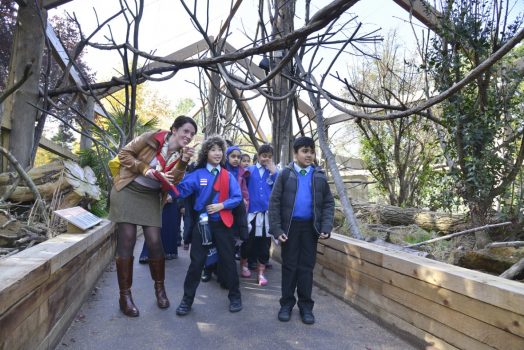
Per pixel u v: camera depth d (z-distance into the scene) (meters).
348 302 3.66
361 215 7.14
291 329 3.07
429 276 2.61
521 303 1.94
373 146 7.63
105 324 3.06
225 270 3.48
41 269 2.18
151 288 4.09
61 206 4.73
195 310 3.47
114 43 5.04
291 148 5.74
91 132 7.83
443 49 4.56
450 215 5.98
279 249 5.77
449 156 4.92
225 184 3.48
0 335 1.67
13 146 5.16
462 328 2.32
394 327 2.98
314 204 3.21
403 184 7.48
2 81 6.25
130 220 3.28
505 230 4.54
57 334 2.62
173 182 3.31
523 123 4.42
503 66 4.56
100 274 4.35
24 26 5.26
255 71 8.15
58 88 5.69
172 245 5.62
